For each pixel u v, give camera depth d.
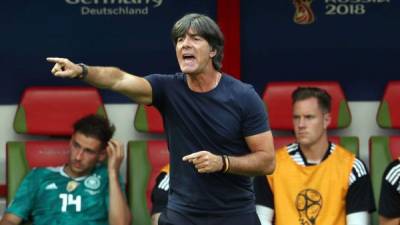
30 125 20.47
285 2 21.77
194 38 13.62
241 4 21.72
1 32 21.64
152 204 18.41
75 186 18.78
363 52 21.83
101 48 21.81
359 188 18.05
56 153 20.03
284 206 18.11
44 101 20.53
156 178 18.80
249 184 14.31
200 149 13.94
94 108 20.58
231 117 13.84
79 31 21.80
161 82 14.02
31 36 21.70
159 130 20.50
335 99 20.34
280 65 21.89
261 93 21.91
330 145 18.56
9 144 20.02
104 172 19.00
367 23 21.81
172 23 21.81
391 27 21.81
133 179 19.80
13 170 19.83
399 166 17.92
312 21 21.81
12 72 21.69
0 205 21.00
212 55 13.82
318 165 18.25
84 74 13.20
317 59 21.89
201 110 13.85
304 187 18.17
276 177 18.27
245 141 14.06
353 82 21.86
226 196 14.06
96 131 18.52
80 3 21.75
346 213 18.05
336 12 21.81
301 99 18.19
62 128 20.52
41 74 21.77
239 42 21.53
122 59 21.84
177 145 14.05
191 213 14.10
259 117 13.95
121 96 21.72
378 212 18.53
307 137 18.16
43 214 18.72
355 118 21.78
